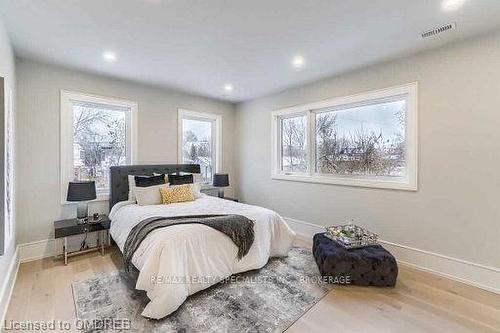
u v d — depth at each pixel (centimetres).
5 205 180
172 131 458
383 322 199
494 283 246
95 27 240
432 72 285
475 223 258
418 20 228
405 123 322
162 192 368
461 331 189
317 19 228
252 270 288
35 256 316
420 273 286
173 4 205
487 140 250
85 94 358
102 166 388
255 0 200
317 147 423
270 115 485
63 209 339
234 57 311
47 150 327
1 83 174
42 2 201
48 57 306
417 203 298
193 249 231
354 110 375
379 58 312
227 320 200
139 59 316
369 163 359
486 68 250
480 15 219
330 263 261
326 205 397
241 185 548
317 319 203
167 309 199
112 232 319
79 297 231
